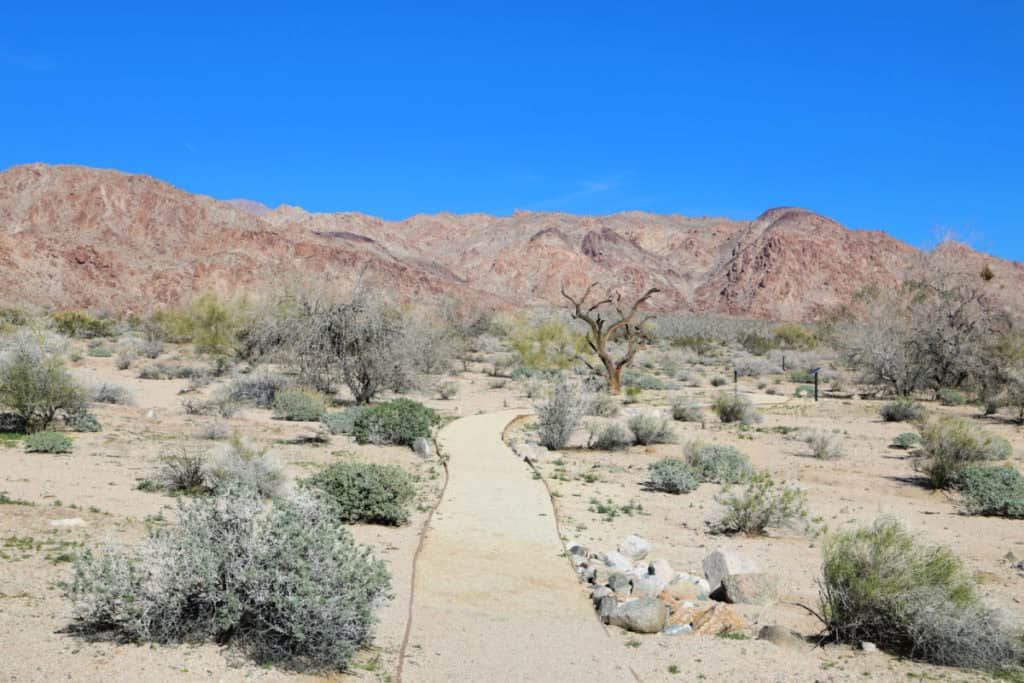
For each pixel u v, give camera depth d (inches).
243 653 285.3
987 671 316.2
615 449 965.2
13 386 824.9
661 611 361.7
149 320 3065.9
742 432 1141.1
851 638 345.7
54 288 5118.1
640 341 1758.1
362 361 1277.1
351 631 291.4
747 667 308.5
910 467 853.8
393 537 498.6
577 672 302.4
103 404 1118.4
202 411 1101.7
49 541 413.7
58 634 292.8
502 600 389.7
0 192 6683.1
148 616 288.8
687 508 642.8
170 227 6402.6
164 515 499.5
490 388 1712.6
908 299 1849.2
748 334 4158.5
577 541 514.3
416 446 861.8
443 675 294.5
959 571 347.6
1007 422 1249.4
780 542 542.9
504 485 671.1
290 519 298.8
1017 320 1744.6
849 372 2322.8
